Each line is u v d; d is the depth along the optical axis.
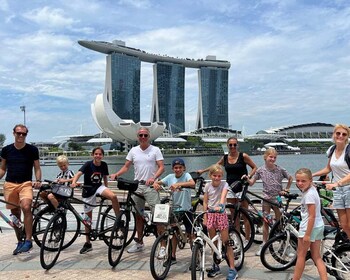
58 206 5.91
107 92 147.88
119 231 5.74
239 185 6.32
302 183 4.52
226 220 5.10
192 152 116.88
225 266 5.62
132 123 98.75
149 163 6.32
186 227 5.68
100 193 6.21
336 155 5.37
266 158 6.27
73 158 89.06
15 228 6.34
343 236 4.99
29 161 6.41
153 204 6.03
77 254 6.33
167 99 165.75
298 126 166.00
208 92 176.38
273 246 5.40
